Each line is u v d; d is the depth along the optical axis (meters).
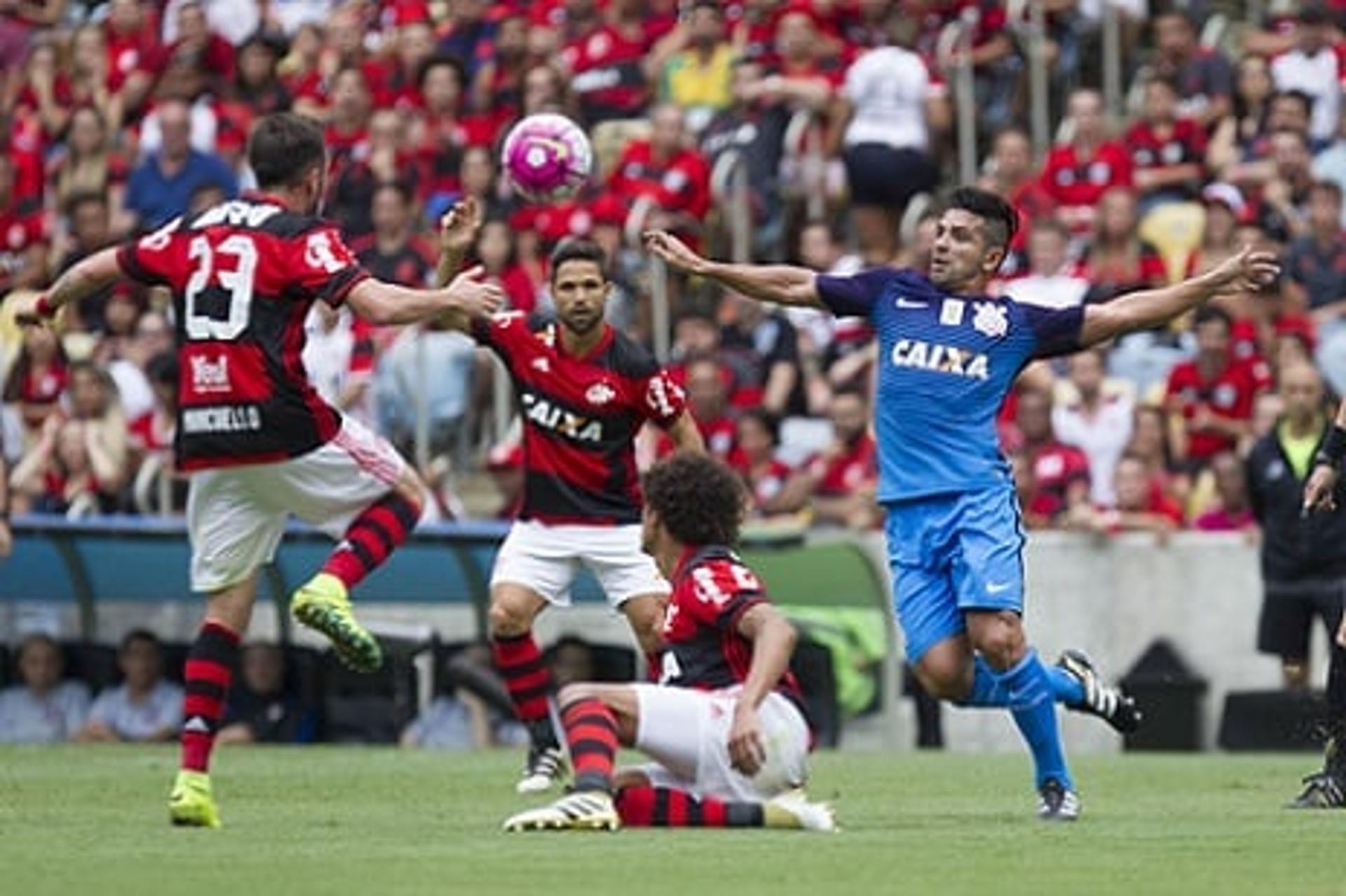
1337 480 41.56
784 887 28.62
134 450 72.56
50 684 68.62
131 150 86.38
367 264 75.06
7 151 85.25
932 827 37.06
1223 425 70.00
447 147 80.19
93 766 53.41
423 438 70.69
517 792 45.72
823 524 69.12
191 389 36.78
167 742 66.81
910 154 78.38
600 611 67.50
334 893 27.98
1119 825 37.72
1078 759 59.44
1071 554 67.81
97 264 37.19
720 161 79.25
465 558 65.06
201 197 78.81
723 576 35.16
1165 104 78.75
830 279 39.19
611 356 45.66
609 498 46.12
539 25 84.81
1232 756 61.47
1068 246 76.38
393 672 66.12
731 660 35.50
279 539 38.44
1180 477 69.88
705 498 35.22
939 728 65.75
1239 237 73.00
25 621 69.81
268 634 68.38
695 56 82.44
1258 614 66.38
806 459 71.81
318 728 66.44
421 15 88.19
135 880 29.38
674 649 35.81
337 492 37.28
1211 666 67.31
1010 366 38.50
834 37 82.06
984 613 37.84
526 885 28.64
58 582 69.25
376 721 66.38
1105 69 85.38
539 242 76.25
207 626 37.38
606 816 34.91
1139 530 67.75
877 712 66.12
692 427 46.06
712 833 34.84
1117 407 69.56
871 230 78.44
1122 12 85.56
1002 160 78.12
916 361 38.50
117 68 88.06
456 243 39.06
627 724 35.38
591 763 34.97
